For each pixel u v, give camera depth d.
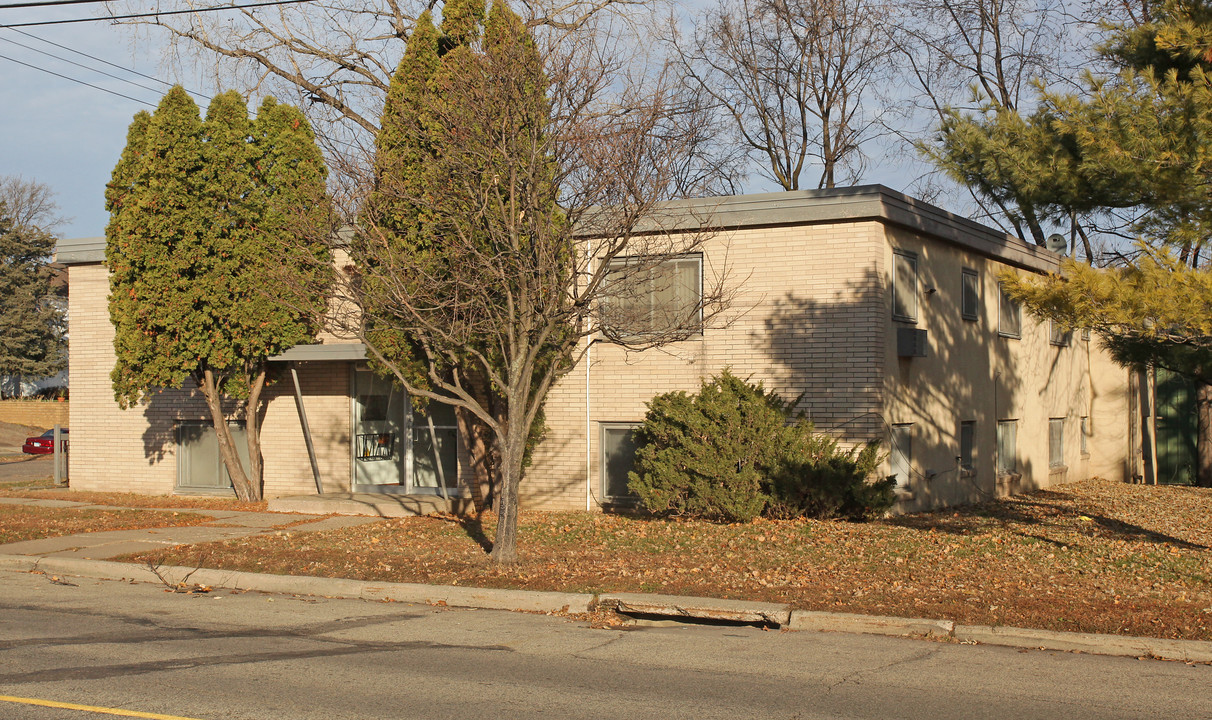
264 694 6.91
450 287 12.92
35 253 58.41
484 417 12.13
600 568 11.78
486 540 14.23
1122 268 11.56
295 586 11.45
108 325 21.75
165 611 10.21
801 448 15.40
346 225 16.48
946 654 8.38
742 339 16.97
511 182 11.69
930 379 18.08
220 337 18.09
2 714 6.35
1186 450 28.38
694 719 6.42
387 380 19.81
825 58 31.78
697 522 15.70
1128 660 8.20
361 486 19.86
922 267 17.81
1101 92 11.95
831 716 6.52
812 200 16.33
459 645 8.68
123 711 6.43
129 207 17.89
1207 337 10.59
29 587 11.70
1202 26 11.06
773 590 10.49
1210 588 10.53
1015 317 22.06
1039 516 17.17
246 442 20.81
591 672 7.70
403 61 15.58
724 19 32.59
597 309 12.67
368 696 6.90
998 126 14.41
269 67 25.30
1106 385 26.22
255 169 18.16
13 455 40.38
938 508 18.17
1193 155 10.91
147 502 19.62
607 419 17.94
